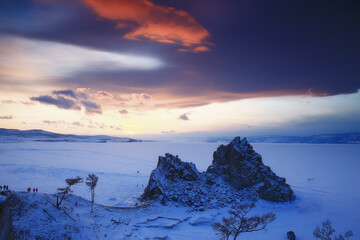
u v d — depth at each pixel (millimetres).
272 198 93750
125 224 66562
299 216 83625
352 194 126750
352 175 194875
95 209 73375
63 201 70312
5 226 25344
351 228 76938
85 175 178250
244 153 109688
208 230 66938
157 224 68375
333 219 84062
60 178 161625
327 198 114750
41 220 54781
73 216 62625
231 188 102438
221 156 119000
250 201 92625
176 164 111188
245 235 65750
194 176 107875
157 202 88812
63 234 51750
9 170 184500
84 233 55688
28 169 189875
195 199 90188
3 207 25359
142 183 153125
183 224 71125
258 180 100250
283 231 69562
